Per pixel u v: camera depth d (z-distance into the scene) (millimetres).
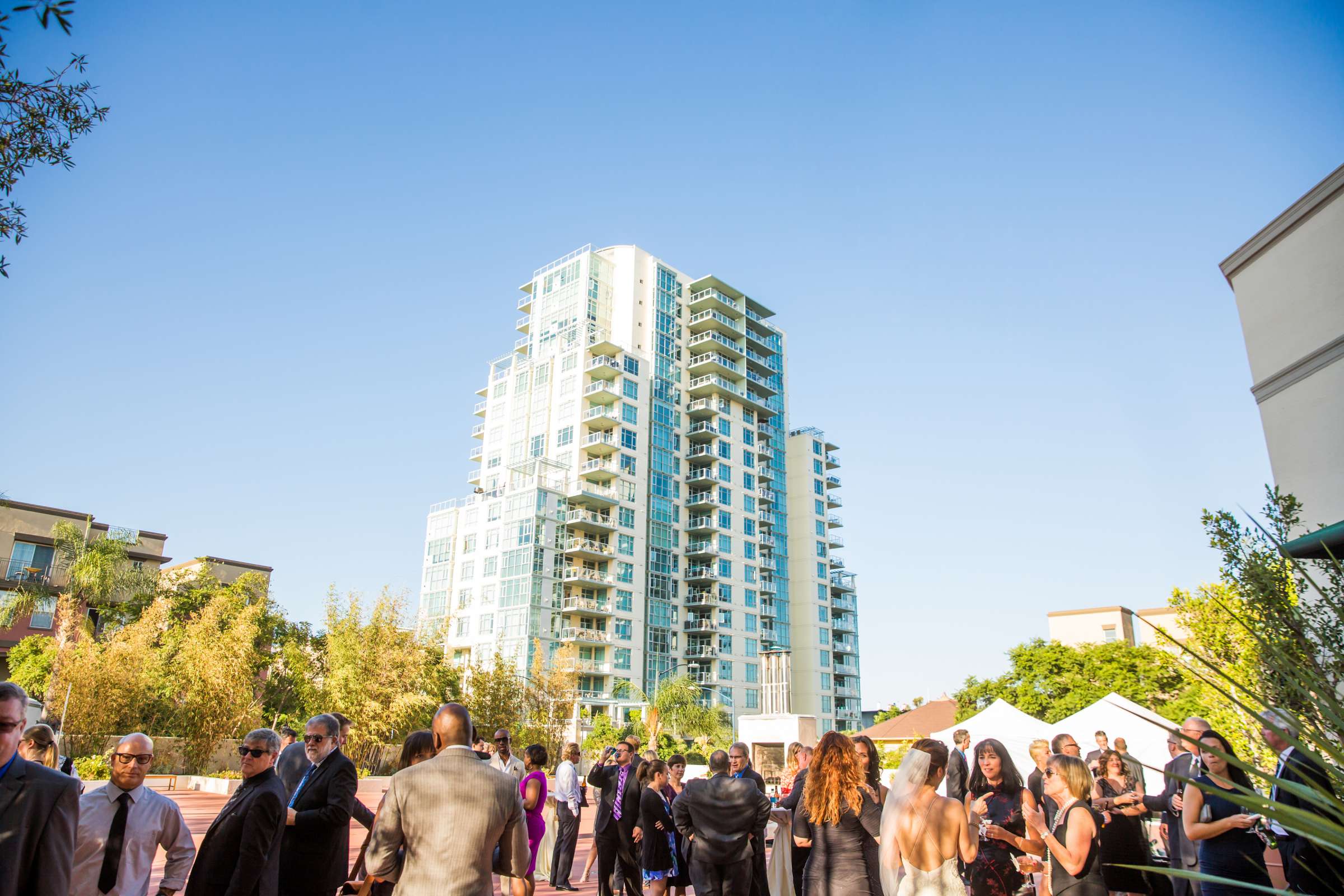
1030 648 41406
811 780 5883
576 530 70500
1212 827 5273
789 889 8383
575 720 42969
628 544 71562
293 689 43281
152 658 34969
